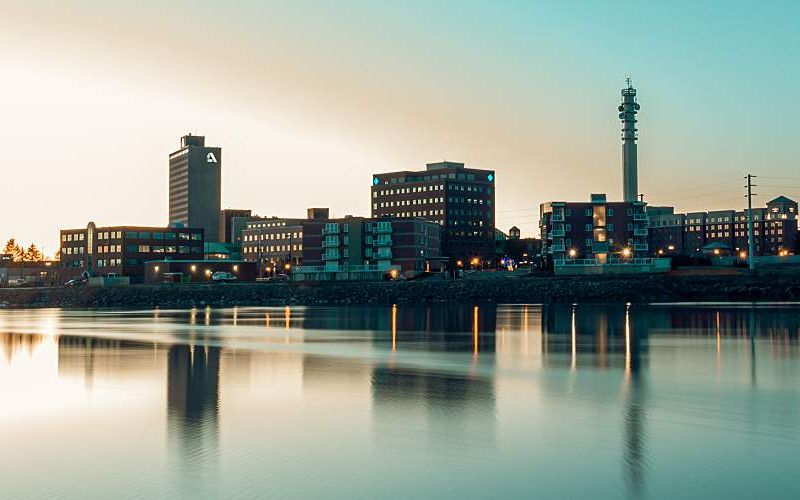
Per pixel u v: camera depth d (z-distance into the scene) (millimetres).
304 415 41812
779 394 47438
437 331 94938
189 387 51312
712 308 132125
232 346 77562
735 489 28766
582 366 60281
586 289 173625
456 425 39188
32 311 173250
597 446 34781
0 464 32750
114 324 115750
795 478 29938
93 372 58750
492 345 76750
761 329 90375
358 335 90188
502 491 28828
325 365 61938
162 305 195500
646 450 34031
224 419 40844
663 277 174125
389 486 29438
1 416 42125
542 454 33531
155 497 28453
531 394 47812
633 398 46281
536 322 107875
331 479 30312
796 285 161875
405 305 168750
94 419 41188
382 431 37938
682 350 70062
